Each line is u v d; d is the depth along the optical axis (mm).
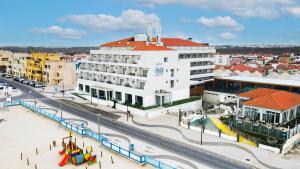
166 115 70312
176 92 81688
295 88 80062
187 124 60000
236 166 42250
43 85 117625
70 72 125500
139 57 75562
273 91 67562
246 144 50062
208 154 46781
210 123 59969
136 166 43156
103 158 46344
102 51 86875
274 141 49094
